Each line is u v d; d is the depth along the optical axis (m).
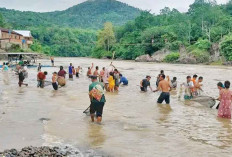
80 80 30.27
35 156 7.89
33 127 11.38
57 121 12.41
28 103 16.34
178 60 85.75
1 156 7.82
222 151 8.93
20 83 23.98
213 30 99.94
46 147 8.72
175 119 13.20
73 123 12.12
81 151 8.76
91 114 12.38
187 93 18.56
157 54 99.94
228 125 12.23
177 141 9.91
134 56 110.50
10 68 46.97
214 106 16.69
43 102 16.77
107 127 11.61
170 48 98.62
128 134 10.68
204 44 88.94
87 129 11.26
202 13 114.62
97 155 8.45
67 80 30.16
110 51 126.62
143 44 109.00
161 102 17.16
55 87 22.25
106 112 14.48
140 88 22.84
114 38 132.38
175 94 21.12
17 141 9.63
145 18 141.25
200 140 10.06
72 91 21.84
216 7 122.38
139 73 41.81
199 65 73.12
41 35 191.75
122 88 24.38
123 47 121.31
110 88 22.14
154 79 32.50
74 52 178.62
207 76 38.03
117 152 8.75
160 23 137.62
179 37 105.94
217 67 62.84
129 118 13.24
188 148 9.19
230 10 130.25
